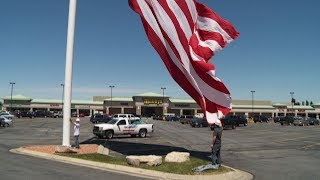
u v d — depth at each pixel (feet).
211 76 61.31
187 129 181.06
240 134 146.30
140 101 429.79
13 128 161.79
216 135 55.62
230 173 52.85
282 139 122.72
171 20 63.05
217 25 63.16
